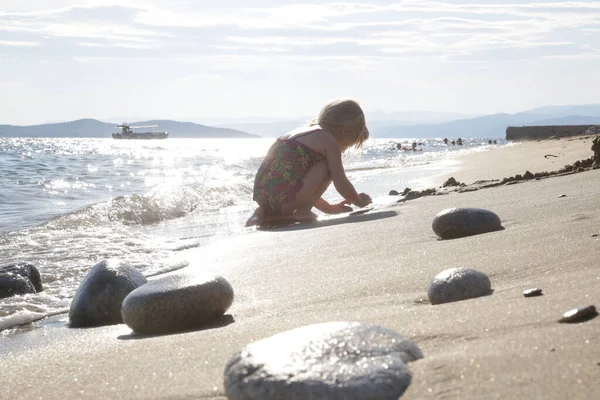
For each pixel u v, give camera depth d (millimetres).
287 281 3570
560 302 2102
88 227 7477
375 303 2785
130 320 2945
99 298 3551
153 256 5422
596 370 1418
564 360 1499
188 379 1850
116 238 6469
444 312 2223
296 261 4227
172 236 6707
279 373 1429
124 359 2229
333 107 6258
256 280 3719
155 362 2123
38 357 2586
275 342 1578
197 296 2889
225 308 2973
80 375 2088
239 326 2633
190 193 10375
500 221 4473
